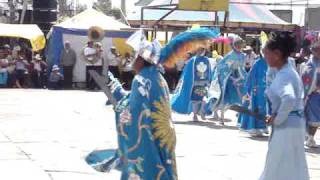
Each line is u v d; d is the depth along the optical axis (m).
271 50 5.68
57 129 12.27
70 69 24.44
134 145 5.48
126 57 18.28
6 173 8.15
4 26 26.00
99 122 13.59
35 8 28.02
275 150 5.71
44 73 24.58
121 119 5.59
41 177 7.99
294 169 5.70
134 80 5.54
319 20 34.31
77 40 24.94
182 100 14.53
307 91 10.98
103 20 25.81
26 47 26.83
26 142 10.57
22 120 13.57
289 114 5.66
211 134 12.41
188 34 5.63
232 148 10.73
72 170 8.42
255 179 8.34
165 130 5.52
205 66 14.48
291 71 5.65
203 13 27.33
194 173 8.59
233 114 16.83
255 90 12.09
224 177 8.41
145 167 5.45
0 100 18.44
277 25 28.69
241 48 14.09
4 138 10.94
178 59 5.68
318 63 11.01
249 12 28.94
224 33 22.67
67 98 19.77
